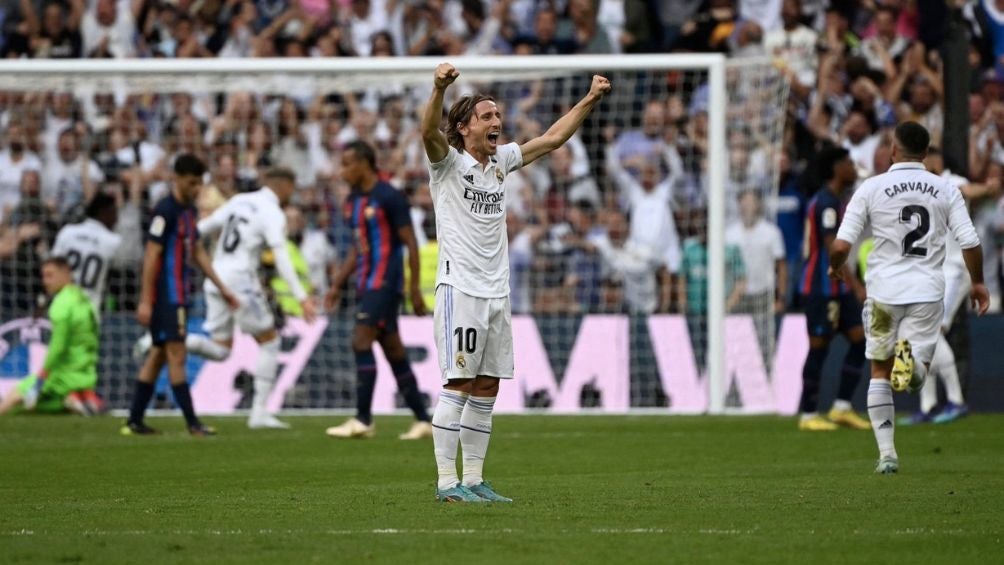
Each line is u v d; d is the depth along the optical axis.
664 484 25.39
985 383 47.97
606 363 49.00
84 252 50.75
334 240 54.78
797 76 55.50
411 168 56.19
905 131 27.45
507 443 35.72
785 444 35.25
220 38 61.09
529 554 16.88
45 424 43.00
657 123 55.38
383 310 37.06
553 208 55.09
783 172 53.72
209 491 24.66
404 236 36.91
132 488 25.30
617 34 58.94
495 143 22.16
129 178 55.19
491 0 60.19
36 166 56.34
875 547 17.53
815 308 40.03
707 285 51.56
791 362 48.22
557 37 58.72
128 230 54.69
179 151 56.28
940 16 55.50
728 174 54.38
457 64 47.59
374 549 17.31
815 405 40.47
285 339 49.44
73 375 47.66
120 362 50.28
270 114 57.59
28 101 57.09
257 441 36.22
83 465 29.84
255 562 16.34
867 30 57.28
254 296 41.09
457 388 22.38
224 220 41.16
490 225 22.08
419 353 49.09
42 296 50.53
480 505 21.91
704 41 57.91
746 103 54.62
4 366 49.84
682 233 55.19
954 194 27.30
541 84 57.47
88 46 61.25
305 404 49.25
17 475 27.77
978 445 34.78
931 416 43.78
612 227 54.19
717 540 18.06
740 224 51.62
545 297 53.34
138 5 61.44
